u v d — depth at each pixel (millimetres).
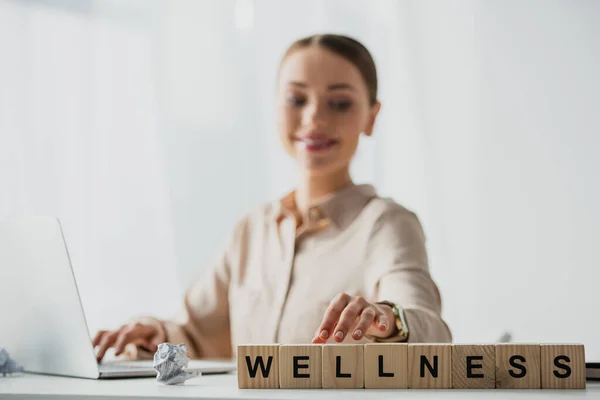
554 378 787
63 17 2445
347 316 907
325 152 1612
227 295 1706
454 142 2391
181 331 1607
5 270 1034
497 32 2361
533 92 2330
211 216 2479
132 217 2457
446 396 719
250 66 2500
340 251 1554
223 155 2492
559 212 2293
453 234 2377
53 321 970
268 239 1660
